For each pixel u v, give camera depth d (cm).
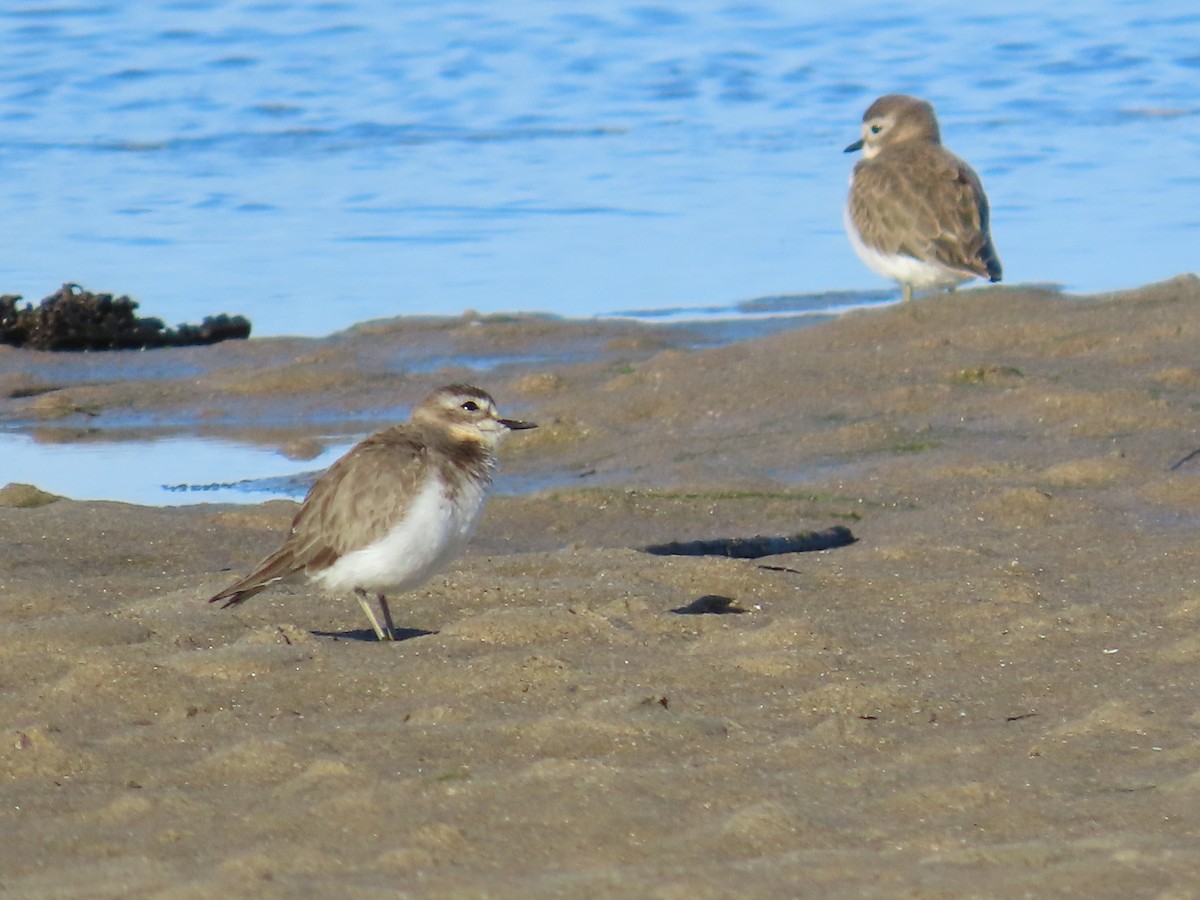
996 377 1639
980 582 1061
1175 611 970
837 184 2692
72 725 828
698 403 1648
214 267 2311
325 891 614
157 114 3067
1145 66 3412
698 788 717
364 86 3272
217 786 746
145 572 1170
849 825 672
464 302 2183
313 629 1010
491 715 827
